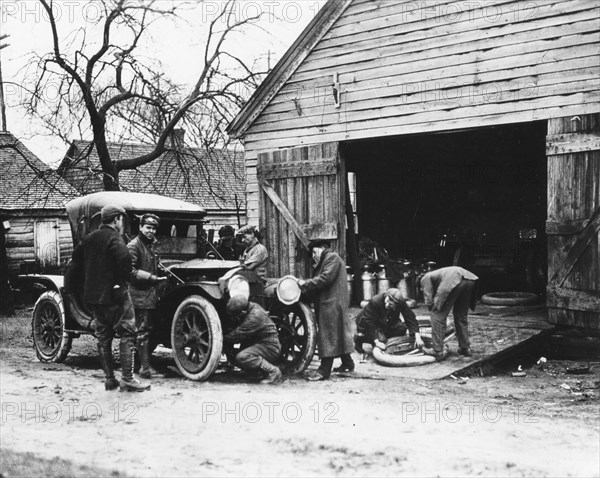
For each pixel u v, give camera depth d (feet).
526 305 44.78
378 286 45.65
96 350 35.94
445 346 31.68
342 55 41.98
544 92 34.22
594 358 32.60
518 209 54.54
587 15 32.89
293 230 43.73
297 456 16.02
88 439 17.58
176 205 30.71
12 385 24.82
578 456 16.39
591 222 32.48
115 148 90.74
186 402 21.94
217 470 14.89
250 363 25.53
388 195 58.54
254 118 46.16
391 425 19.35
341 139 42.06
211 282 26.20
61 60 52.16
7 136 83.20
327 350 26.53
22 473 14.32
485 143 55.47
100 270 22.99
